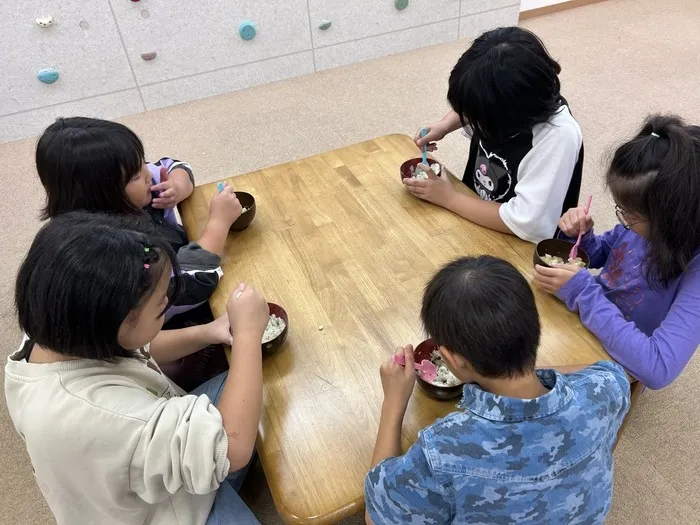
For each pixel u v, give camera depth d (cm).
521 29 127
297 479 86
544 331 107
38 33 288
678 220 95
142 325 82
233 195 135
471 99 125
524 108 124
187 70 329
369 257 127
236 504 104
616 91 313
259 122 315
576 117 294
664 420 161
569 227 129
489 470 72
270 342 103
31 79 300
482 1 378
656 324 118
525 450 72
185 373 144
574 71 336
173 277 97
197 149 295
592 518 80
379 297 116
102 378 83
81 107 319
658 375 98
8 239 245
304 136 300
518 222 128
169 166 159
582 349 103
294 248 131
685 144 93
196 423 82
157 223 147
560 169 129
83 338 76
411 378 92
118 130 124
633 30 379
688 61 337
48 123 317
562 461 73
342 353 105
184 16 310
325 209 143
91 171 118
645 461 152
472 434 74
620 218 108
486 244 129
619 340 100
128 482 83
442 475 73
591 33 380
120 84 319
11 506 155
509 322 71
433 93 329
